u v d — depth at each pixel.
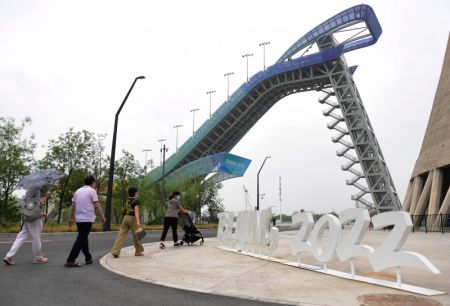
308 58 88.50
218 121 96.88
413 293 5.74
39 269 7.96
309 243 8.37
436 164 35.91
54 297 5.46
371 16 83.44
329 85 92.75
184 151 102.44
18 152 32.09
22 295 5.55
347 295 5.60
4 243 14.04
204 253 11.30
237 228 12.24
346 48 94.94
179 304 5.11
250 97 94.94
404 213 6.11
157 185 56.97
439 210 33.62
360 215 7.01
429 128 40.88
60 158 39.91
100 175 43.25
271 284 6.49
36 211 8.77
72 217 8.74
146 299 5.38
